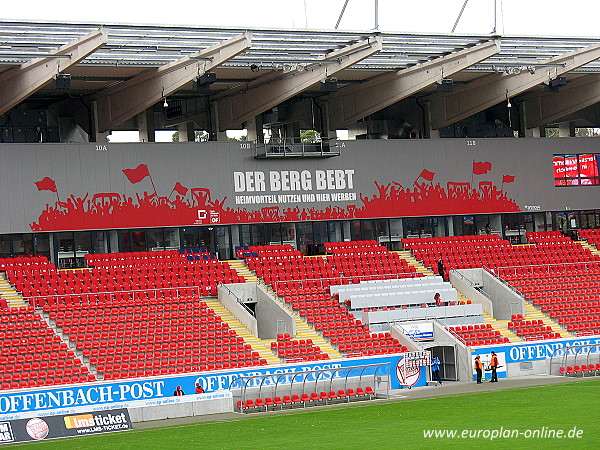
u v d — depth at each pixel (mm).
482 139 70250
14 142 60781
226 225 63688
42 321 51594
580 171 72812
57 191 59281
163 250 62312
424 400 46812
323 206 65875
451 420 39156
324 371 49062
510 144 70938
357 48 54812
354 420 40812
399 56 58875
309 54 57031
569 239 71562
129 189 61125
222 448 34750
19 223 58281
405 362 52625
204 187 63031
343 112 67000
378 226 68062
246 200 64000
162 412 44875
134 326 53531
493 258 67750
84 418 41219
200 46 53031
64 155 59625
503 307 63969
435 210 68688
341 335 56906
